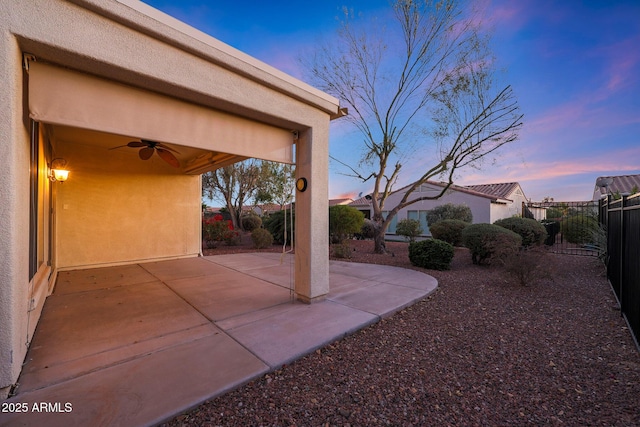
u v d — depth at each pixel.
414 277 6.24
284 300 4.55
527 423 1.99
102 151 7.38
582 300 4.77
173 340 3.10
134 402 2.05
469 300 4.79
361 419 2.02
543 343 3.23
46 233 4.93
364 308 4.16
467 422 2.00
